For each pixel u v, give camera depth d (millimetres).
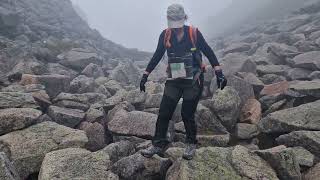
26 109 2775
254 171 2113
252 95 3590
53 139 2514
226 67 4477
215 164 2145
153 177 2268
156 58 2160
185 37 2078
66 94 3625
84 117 3176
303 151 2482
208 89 3953
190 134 2182
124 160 2307
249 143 2932
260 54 5523
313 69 4312
